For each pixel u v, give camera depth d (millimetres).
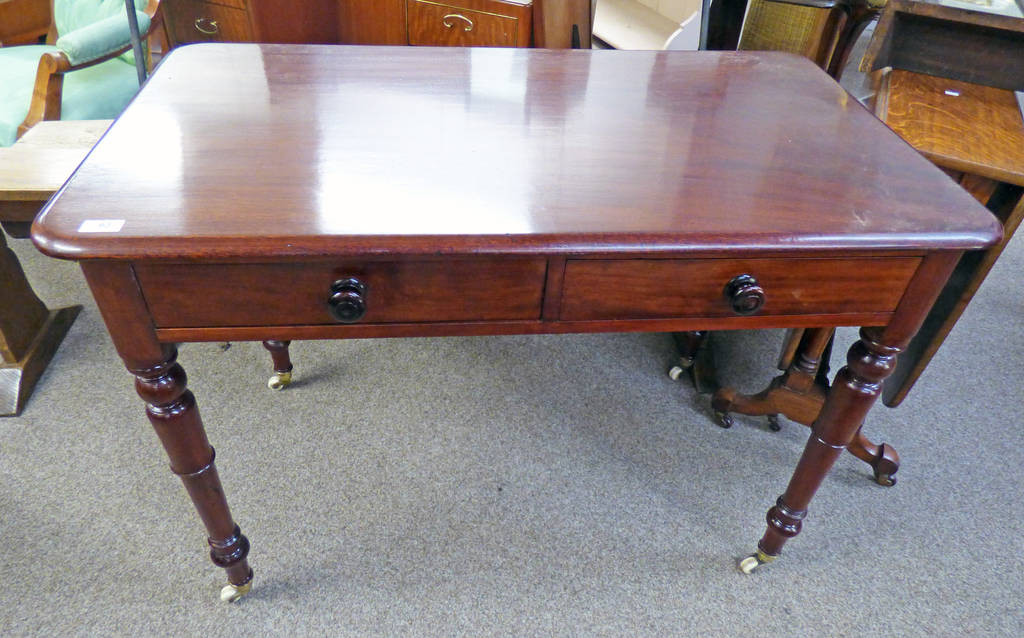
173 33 2438
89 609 1145
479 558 1255
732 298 856
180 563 1221
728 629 1164
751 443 1526
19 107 1850
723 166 940
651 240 777
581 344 1787
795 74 1289
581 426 1545
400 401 1583
